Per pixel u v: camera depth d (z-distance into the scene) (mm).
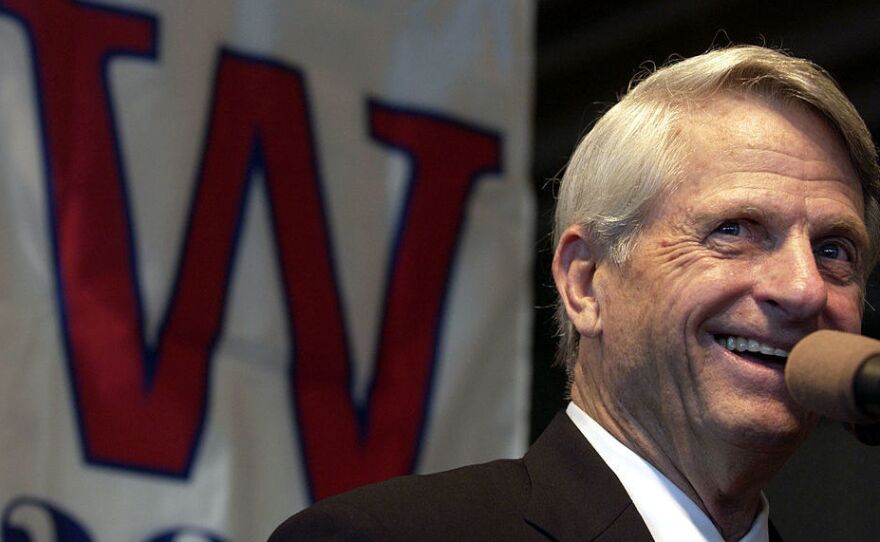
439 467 5684
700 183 3846
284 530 3541
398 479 3648
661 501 3816
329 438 5422
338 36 5742
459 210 5898
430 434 5672
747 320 3686
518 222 6043
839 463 7621
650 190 3904
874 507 7504
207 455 5105
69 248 5004
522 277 6016
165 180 5234
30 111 5035
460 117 5969
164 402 5066
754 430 3648
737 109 3930
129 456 4969
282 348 5387
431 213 5836
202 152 5348
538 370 9797
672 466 3857
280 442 5305
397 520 3449
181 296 5195
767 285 3674
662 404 3820
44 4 5117
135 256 5125
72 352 4941
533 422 9812
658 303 3811
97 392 4961
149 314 5109
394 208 5781
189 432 5086
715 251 3777
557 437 3900
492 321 5895
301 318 5457
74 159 5078
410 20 5934
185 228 5258
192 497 5055
